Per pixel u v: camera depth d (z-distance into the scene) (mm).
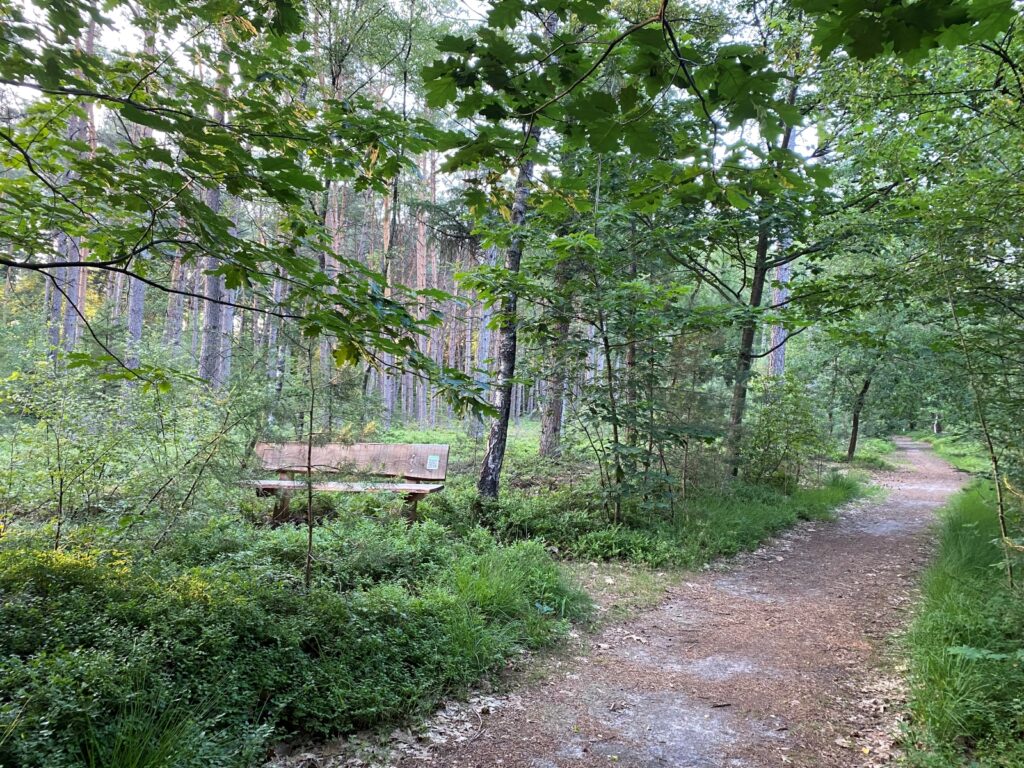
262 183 2182
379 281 2441
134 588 3766
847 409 19328
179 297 18891
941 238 5223
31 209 2268
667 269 10398
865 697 3846
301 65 2889
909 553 7801
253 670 3328
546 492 8992
